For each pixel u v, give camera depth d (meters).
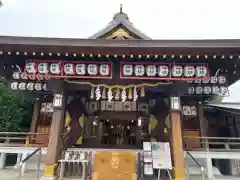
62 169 7.91
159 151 7.95
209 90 9.09
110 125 14.73
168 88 8.77
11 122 14.52
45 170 7.78
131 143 14.55
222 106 14.30
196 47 7.18
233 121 14.16
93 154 8.84
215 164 12.15
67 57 8.19
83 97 11.13
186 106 12.28
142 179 8.13
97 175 7.45
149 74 8.06
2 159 11.01
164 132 10.03
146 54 7.59
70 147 9.95
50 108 12.65
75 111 10.66
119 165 7.57
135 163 7.64
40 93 12.54
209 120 14.64
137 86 8.70
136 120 12.91
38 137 11.94
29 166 10.16
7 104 14.52
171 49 7.32
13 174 9.22
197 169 9.75
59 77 8.30
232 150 10.23
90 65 8.09
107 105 12.22
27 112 15.61
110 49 7.45
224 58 7.80
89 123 12.15
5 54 7.93
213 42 7.16
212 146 14.15
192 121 12.07
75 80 8.73
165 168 7.60
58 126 8.32
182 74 8.16
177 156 7.90
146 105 12.09
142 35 11.12
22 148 10.49
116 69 8.68
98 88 8.63
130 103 12.20
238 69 8.94
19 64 8.94
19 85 9.12
